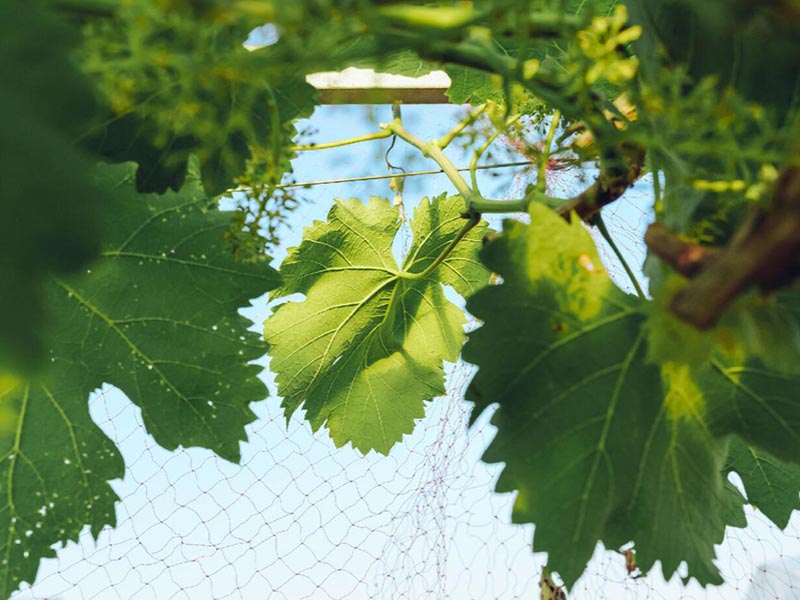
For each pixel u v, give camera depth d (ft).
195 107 0.58
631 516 0.88
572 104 0.76
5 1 0.47
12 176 0.41
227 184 0.98
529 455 0.83
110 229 1.06
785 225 0.58
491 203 1.21
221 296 1.11
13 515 1.12
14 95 0.45
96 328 1.11
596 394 0.85
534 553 0.82
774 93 0.72
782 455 0.90
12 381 0.45
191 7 0.52
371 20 0.55
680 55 0.75
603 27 0.68
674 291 0.73
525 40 0.62
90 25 0.58
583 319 0.85
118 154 0.96
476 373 0.83
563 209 0.94
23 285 0.40
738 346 0.73
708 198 0.81
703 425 0.91
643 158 0.91
